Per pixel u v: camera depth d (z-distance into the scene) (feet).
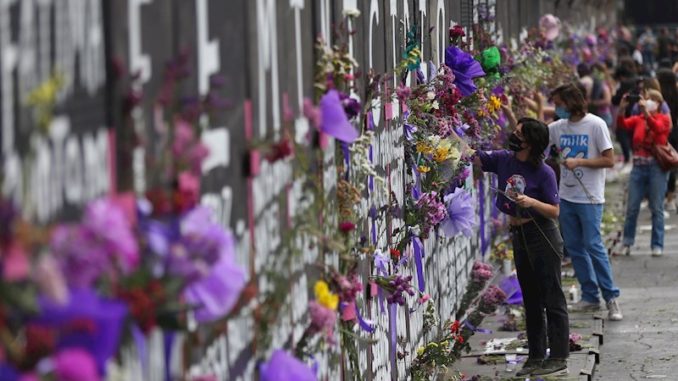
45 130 12.03
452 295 46.21
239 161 18.71
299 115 22.44
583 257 49.62
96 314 11.81
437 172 37.27
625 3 213.46
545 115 64.18
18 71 11.80
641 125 64.75
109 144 13.83
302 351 21.59
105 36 13.83
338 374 25.17
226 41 18.17
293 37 22.27
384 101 31.68
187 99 16.11
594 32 152.46
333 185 24.95
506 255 57.52
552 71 71.72
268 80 20.49
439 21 43.78
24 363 11.41
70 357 11.38
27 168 11.88
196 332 16.61
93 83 13.46
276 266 20.59
